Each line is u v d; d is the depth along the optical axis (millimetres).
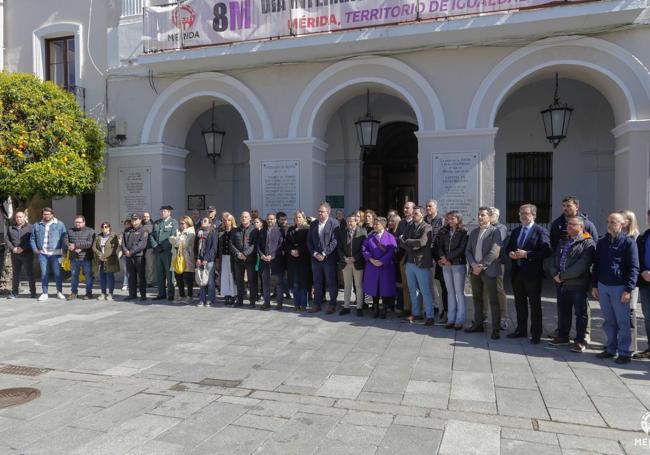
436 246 7133
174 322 7473
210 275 8633
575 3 7984
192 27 10070
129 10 11211
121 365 5512
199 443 3643
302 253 8164
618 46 8375
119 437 3746
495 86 8969
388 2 8875
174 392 4695
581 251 5773
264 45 9539
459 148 9148
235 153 14344
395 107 12781
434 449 3535
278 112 10219
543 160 12008
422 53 9297
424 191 9336
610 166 11414
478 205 9055
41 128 9656
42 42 12391
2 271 10555
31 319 7785
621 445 3590
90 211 13562
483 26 8375
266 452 3504
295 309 8273
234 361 5586
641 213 8391
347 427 3902
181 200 11672
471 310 8359
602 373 5105
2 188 9398
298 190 10055
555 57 8703
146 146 11055
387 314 7871
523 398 4457
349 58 9664
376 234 7426
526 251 6188
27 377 5172
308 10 9328
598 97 11180
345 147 13328
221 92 10633
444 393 4586
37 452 3520
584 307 5863
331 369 5277
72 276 9586
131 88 11305
